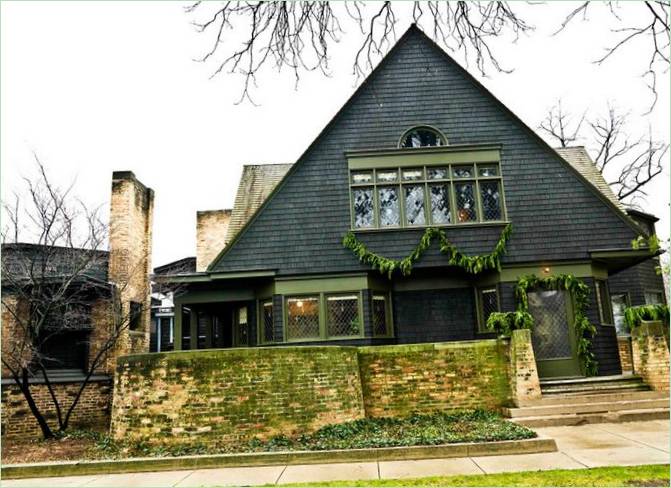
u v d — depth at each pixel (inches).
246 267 554.3
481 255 546.9
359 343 533.0
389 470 303.0
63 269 515.8
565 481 254.2
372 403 445.1
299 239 559.5
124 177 636.7
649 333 463.2
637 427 385.7
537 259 546.3
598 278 557.9
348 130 586.6
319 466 323.0
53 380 540.1
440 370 453.1
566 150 733.3
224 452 351.9
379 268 543.2
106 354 584.7
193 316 616.4
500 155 572.1
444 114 589.3
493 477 270.4
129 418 389.4
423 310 566.3
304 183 572.7
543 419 405.4
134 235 648.4
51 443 429.1
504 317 458.6
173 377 386.0
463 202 564.1
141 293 669.3
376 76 600.7
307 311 546.9
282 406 390.9
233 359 391.2
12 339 514.3
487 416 426.6
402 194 564.7
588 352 522.6
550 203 560.7
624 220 553.6
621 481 248.8
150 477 315.6
